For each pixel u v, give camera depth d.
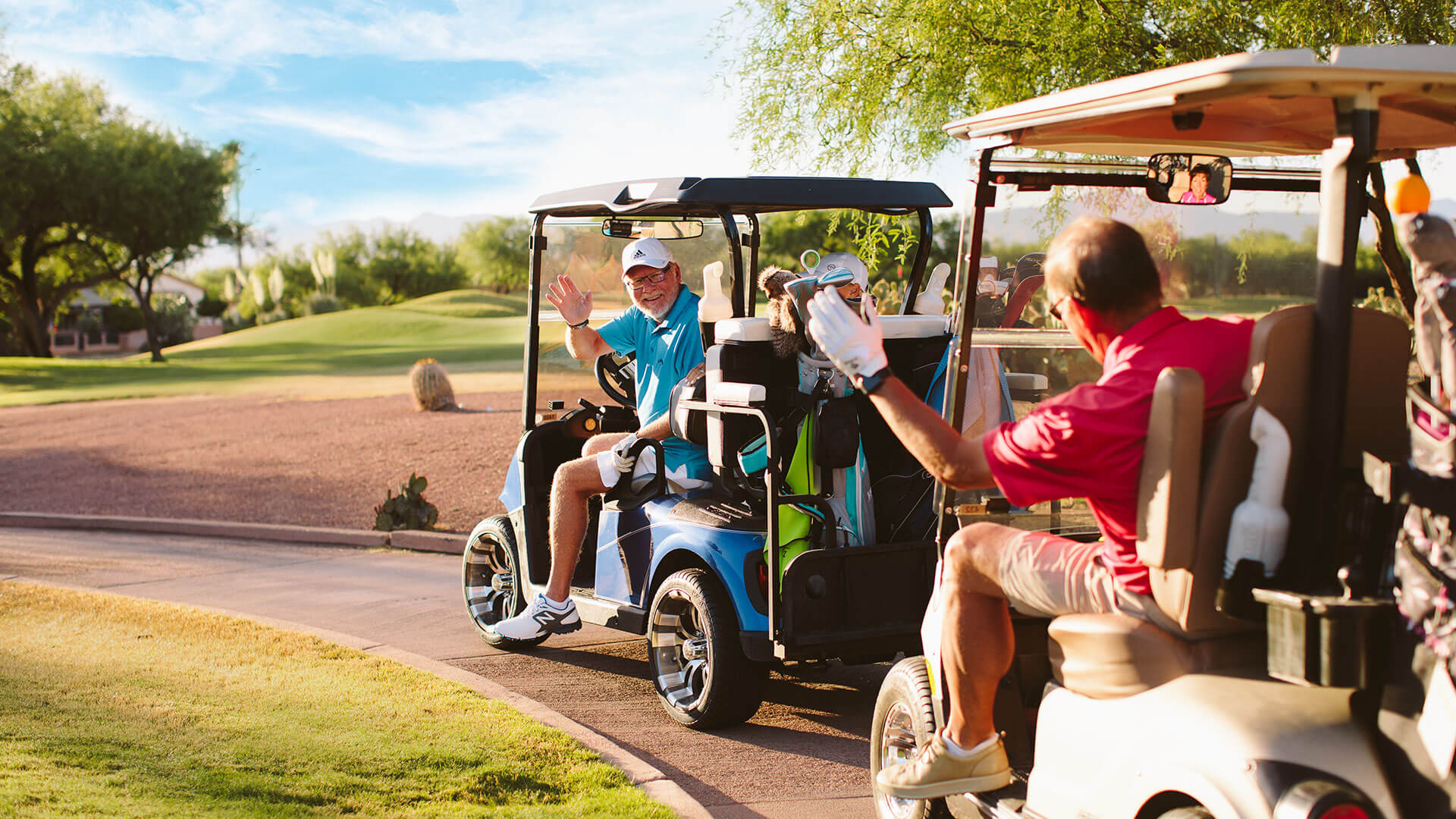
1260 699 2.23
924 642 3.17
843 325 2.54
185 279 110.00
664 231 5.86
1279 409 2.22
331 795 3.47
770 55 8.69
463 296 72.19
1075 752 2.53
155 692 4.54
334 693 4.59
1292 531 2.23
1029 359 3.33
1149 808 2.37
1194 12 7.12
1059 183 3.11
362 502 10.75
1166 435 2.23
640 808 3.46
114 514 10.64
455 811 3.39
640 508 4.86
